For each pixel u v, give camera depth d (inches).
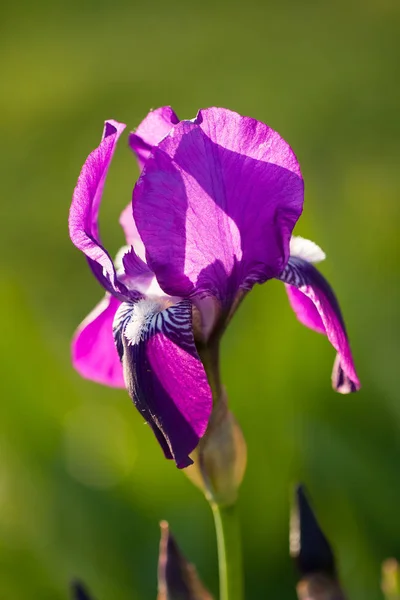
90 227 22.2
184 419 21.3
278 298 29.5
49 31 110.1
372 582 28.4
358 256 32.2
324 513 29.2
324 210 34.7
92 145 74.0
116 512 29.3
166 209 21.5
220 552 23.0
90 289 52.1
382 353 30.3
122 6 115.2
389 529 28.7
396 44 87.6
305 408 29.5
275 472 29.4
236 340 30.3
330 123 70.9
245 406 29.4
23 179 70.4
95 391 32.6
